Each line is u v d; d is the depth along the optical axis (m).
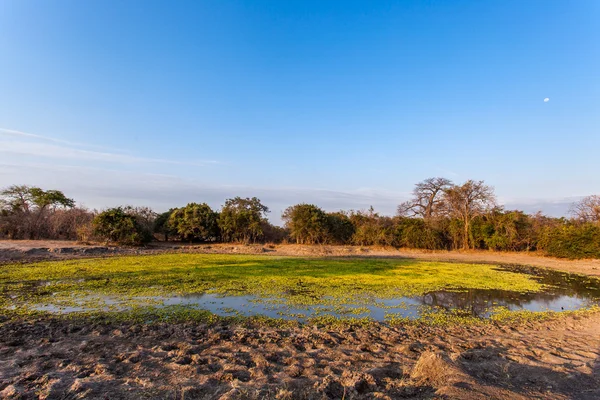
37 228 29.45
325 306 10.30
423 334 7.86
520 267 21.98
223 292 11.88
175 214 34.09
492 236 31.23
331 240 35.50
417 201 42.91
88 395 4.27
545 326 8.73
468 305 11.09
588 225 27.06
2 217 29.08
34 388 4.50
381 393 4.45
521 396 4.36
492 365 5.68
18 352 6.01
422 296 12.18
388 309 10.23
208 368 5.41
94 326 7.69
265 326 8.12
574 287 15.14
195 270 16.75
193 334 7.30
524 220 31.56
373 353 6.48
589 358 6.25
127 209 33.41
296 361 5.84
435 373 4.97
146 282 13.30
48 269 15.90
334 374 5.25
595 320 9.36
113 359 5.71
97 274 14.85
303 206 35.16
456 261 24.75
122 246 27.45
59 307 9.38
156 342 6.72
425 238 32.34
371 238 33.78
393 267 19.86
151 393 4.41
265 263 20.62
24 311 8.86
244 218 34.59
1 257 19.58
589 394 4.55
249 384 4.72
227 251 28.83
